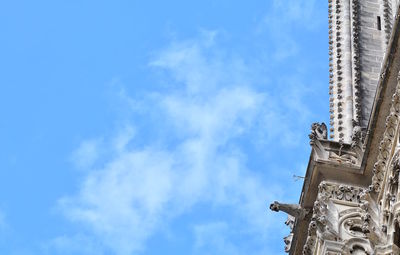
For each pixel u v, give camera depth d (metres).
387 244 46.72
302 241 54.12
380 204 48.47
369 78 67.06
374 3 71.56
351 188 52.91
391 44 50.00
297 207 54.34
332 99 66.69
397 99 48.62
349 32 69.31
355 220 51.66
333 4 71.44
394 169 47.66
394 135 48.50
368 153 52.84
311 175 53.91
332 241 50.62
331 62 68.50
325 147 54.53
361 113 65.00
